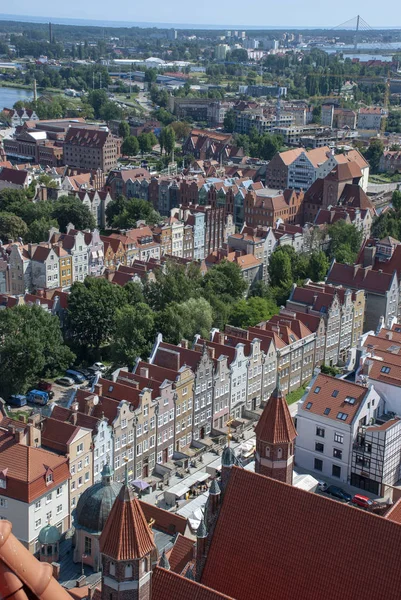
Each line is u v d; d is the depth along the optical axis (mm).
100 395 138000
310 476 136000
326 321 192125
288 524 75500
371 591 70688
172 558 91188
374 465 137375
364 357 152000
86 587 93500
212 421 160250
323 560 73312
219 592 69500
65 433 124375
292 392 183750
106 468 104000
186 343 163375
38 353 173000
